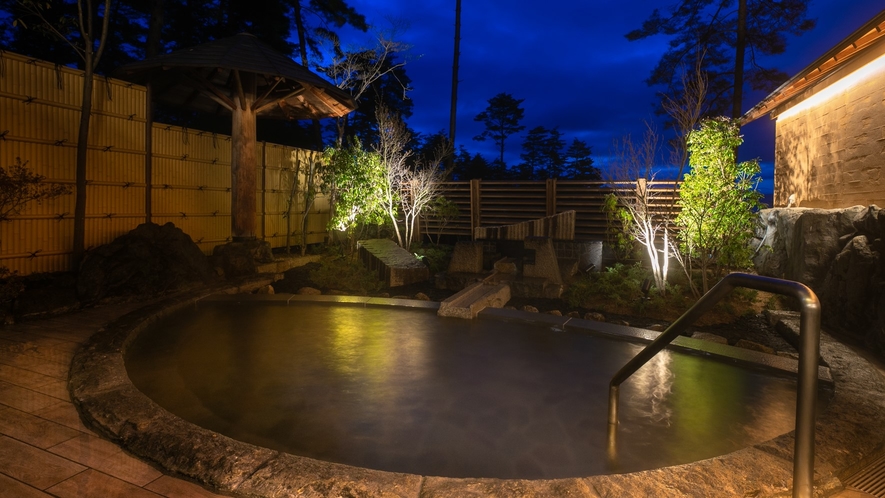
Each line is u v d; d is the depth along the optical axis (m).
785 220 8.49
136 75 8.95
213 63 8.42
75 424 3.21
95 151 7.89
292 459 2.73
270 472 2.59
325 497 2.40
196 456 2.75
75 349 4.83
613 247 11.00
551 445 3.33
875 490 2.67
